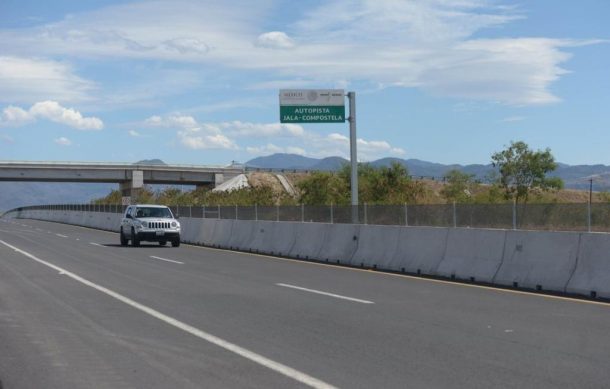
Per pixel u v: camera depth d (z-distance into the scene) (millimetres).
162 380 7266
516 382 7105
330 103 31453
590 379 7207
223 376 7406
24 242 33188
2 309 12078
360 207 24750
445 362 7988
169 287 15250
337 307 12195
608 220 17266
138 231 30438
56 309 12070
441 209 21172
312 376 7375
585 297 13492
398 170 52250
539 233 15297
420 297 13500
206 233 33375
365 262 20906
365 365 7863
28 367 7895
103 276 17594
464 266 17062
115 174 94938
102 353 8578
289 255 25344
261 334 9711
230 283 16047
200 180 102500
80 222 61875
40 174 91062
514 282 15422
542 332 9781
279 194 64125
